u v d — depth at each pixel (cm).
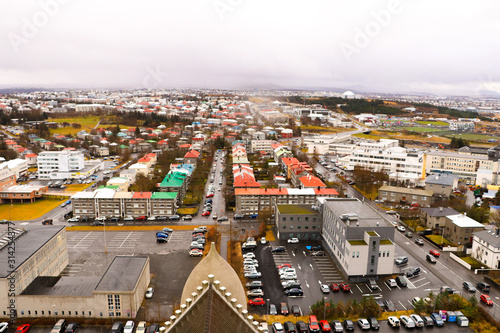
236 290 5241
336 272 10744
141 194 15200
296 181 19225
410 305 9138
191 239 12888
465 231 12200
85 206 14950
